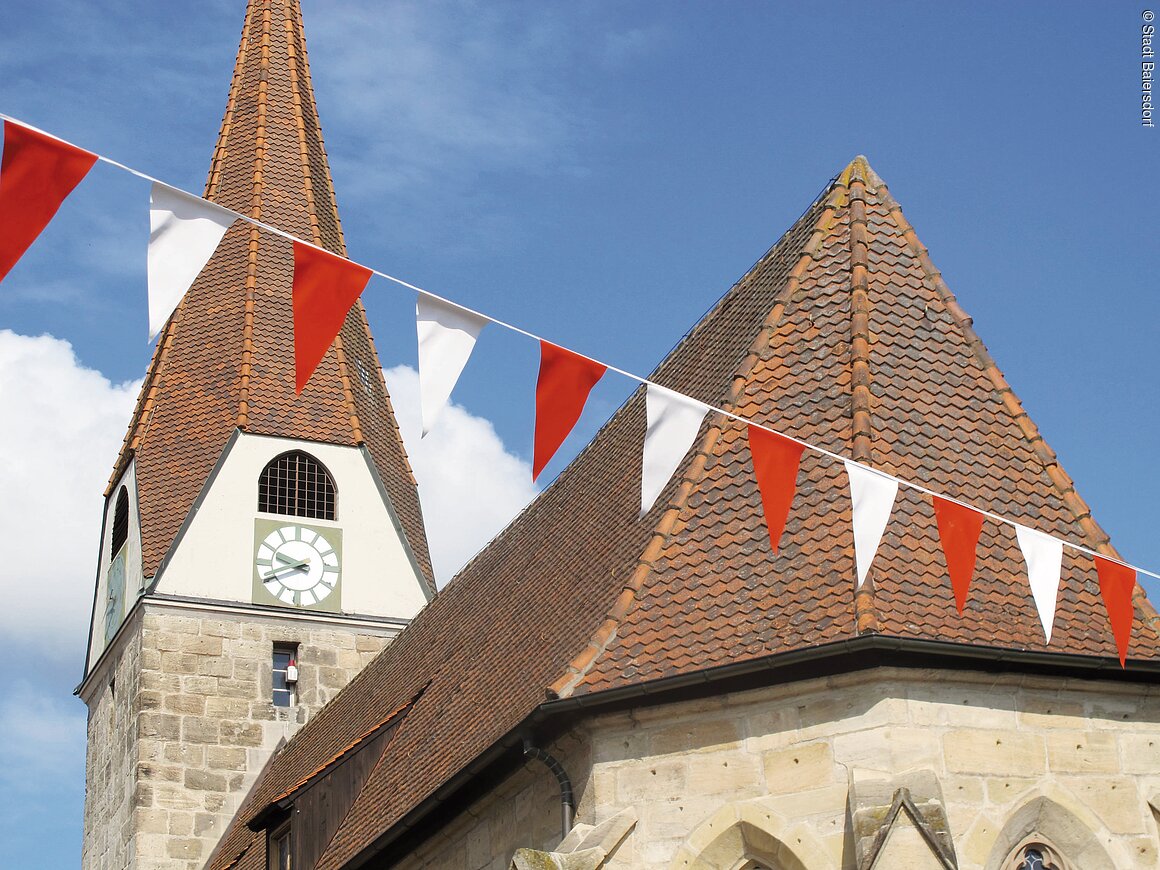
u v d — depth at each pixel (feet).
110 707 142.41
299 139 154.30
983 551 73.67
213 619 137.08
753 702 69.92
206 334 145.07
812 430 77.46
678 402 57.77
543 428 55.83
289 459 141.90
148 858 130.62
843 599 69.97
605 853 68.90
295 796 102.63
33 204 48.34
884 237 84.99
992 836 67.67
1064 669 69.92
